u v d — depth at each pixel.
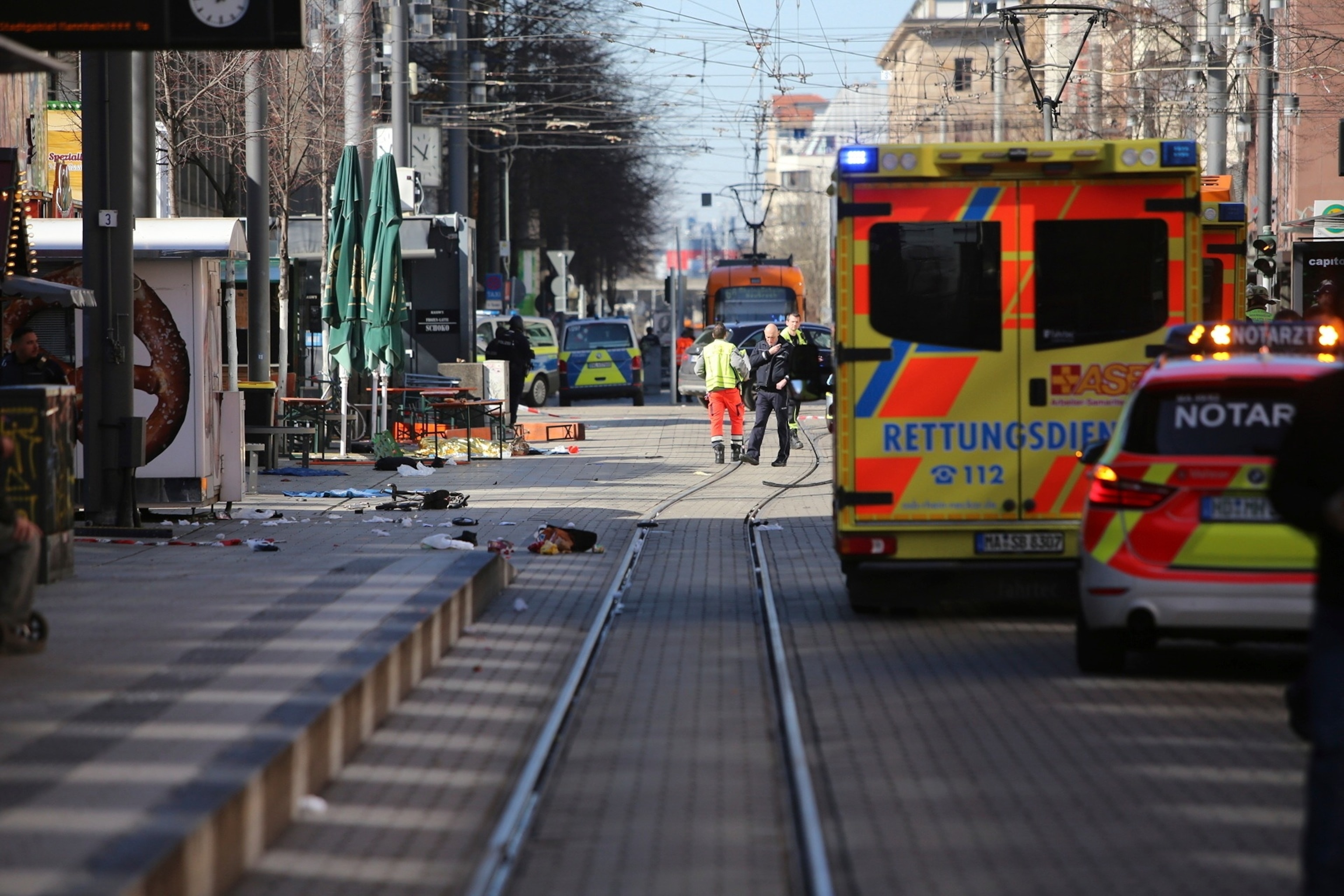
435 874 19.84
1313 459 16.88
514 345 117.38
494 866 19.95
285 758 21.47
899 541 37.94
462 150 156.62
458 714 28.89
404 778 24.38
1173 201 37.66
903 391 37.94
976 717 28.16
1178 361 31.22
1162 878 19.12
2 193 49.38
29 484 37.44
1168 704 29.19
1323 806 16.47
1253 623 29.00
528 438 98.94
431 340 117.38
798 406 93.94
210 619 32.12
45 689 25.12
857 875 19.44
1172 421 30.08
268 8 40.44
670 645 36.34
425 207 148.50
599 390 155.50
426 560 42.25
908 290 37.94
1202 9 127.50
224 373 76.44
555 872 20.03
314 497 65.75
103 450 50.75
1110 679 31.73
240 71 95.19
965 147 37.62
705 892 19.22
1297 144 136.50
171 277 57.88
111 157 50.22
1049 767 24.53
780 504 66.31
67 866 16.17
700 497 69.12
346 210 84.44
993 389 37.84
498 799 23.31
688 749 26.53
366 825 21.88
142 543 48.22
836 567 48.50
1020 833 21.06
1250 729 27.08
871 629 38.12
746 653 35.34
